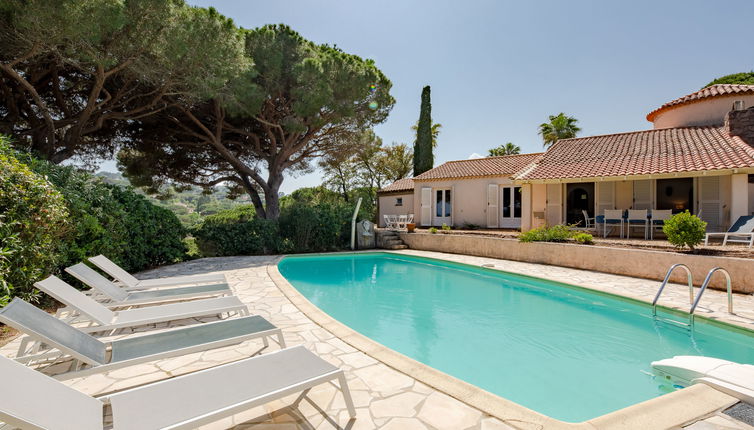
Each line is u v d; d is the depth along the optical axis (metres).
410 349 4.99
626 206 13.91
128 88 11.46
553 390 3.79
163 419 1.86
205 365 3.57
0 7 6.85
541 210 15.16
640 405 2.62
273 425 2.47
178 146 15.26
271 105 14.41
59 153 10.01
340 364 3.51
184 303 4.48
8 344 4.10
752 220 9.08
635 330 5.64
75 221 6.80
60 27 7.14
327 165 20.20
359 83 14.11
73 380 3.22
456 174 19.19
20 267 4.89
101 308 3.91
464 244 13.17
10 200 4.82
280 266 11.74
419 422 2.49
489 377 4.11
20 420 1.59
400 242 15.55
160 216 10.59
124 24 7.98
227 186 19.16
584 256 9.58
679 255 7.66
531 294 8.03
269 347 4.01
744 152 10.62
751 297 6.35
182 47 9.32
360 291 8.51
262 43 13.39
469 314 6.61
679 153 12.12
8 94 9.88
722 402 2.65
